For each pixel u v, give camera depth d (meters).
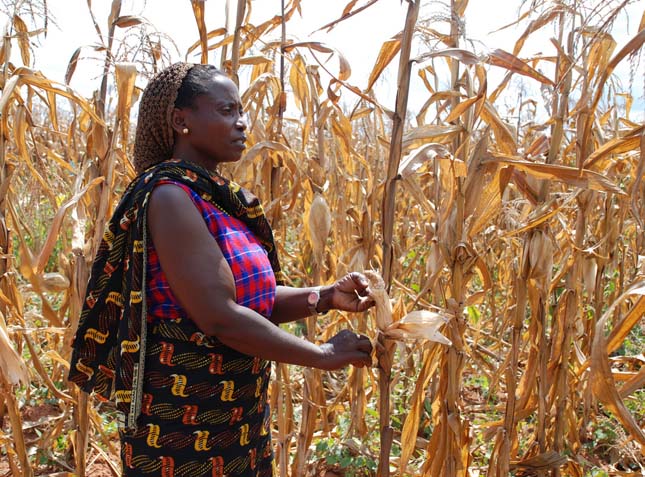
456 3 2.07
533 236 2.30
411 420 2.41
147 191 1.55
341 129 2.66
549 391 2.91
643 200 2.41
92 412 3.01
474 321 3.59
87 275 2.70
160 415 1.64
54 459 3.29
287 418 3.02
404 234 5.31
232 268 1.61
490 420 3.72
